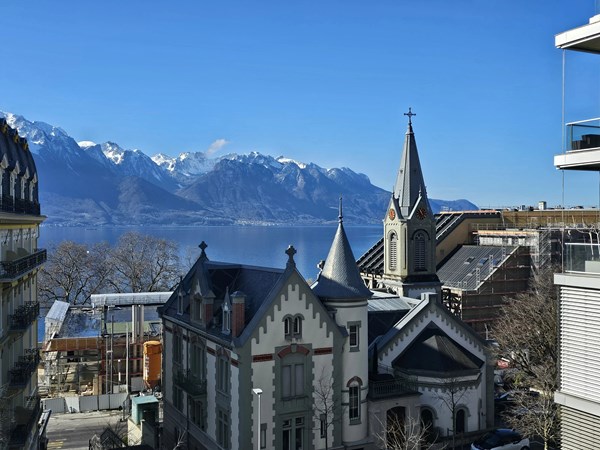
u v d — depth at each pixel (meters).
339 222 52.38
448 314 56.84
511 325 66.75
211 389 50.09
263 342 45.47
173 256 156.50
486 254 107.31
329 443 48.28
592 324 29.89
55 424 67.75
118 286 129.75
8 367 42.47
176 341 59.25
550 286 75.19
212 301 51.34
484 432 53.94
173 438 59.22
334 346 48.50
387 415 51.03
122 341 87.56
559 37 30.47
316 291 50.78
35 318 49.41
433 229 76.25
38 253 49.72
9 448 39.34
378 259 108.69
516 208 137.25
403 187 76.44
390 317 59.38
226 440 47.25
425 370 52.22
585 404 29.84
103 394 76.75
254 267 53.44
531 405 54.31
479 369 53.66
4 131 44.28
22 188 46.16
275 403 45.84
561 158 30.86
